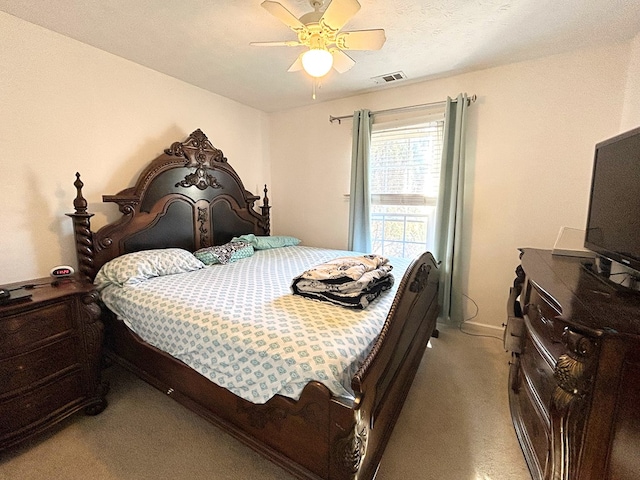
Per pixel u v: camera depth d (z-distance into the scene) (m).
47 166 2.06
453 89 2.76
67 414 1.68
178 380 1.65
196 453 1.52
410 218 3.17
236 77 2.78
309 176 3.73
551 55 2.36
